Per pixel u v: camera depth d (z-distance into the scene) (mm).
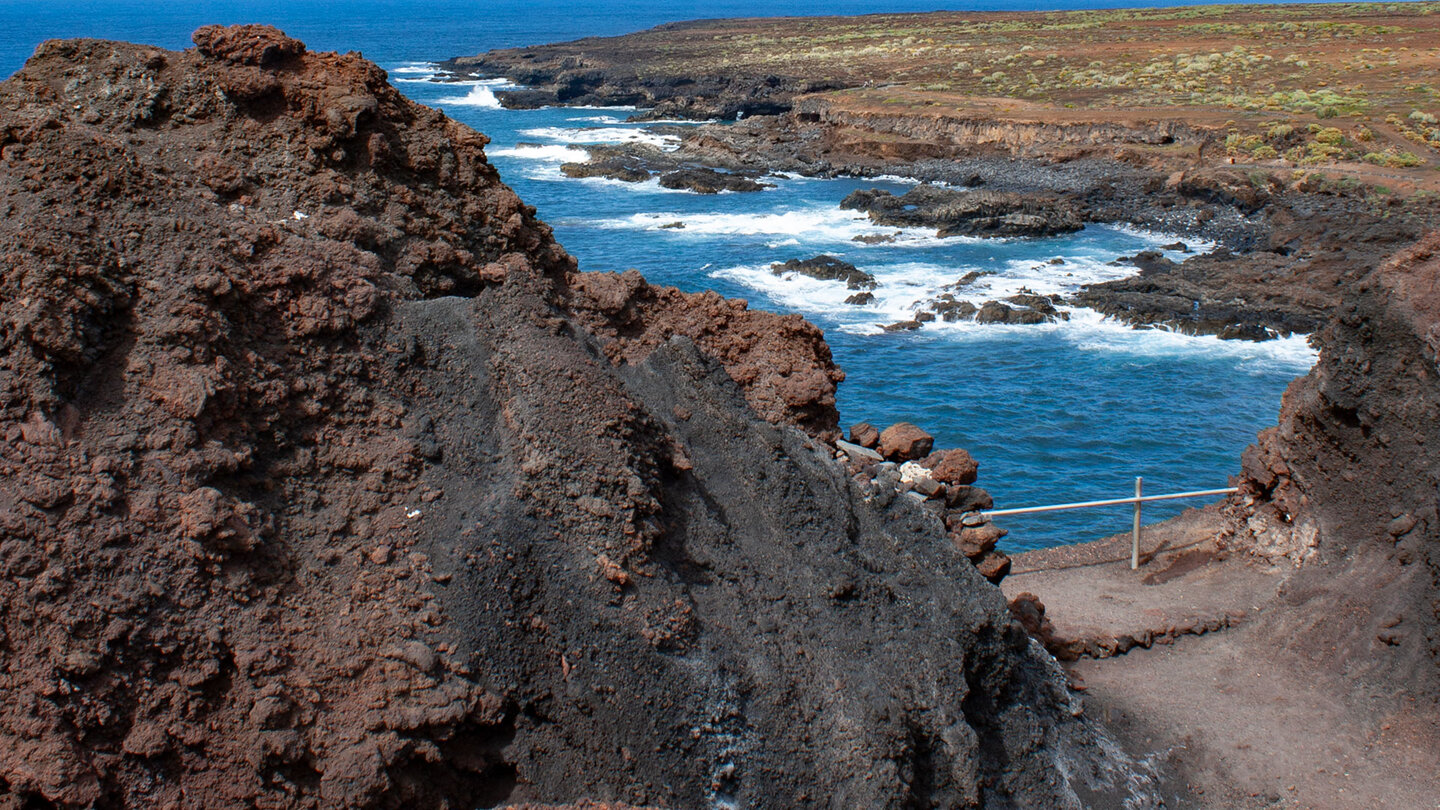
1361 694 10758
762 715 6730
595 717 6352
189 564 5770
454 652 6172
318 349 7102
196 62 8438
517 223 9375
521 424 7078
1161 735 10289
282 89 8453
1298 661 11398
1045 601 12891
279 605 6035
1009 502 23953
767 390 10156
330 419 6961
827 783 6680
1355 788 9656
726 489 8203
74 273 6203
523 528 6660
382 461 6898
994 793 7961
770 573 7664
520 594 6488
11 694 5180
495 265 8375
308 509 6555
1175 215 50156
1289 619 11898
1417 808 9430
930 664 7574
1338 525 12242
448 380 7480
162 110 8219
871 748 6758
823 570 7844
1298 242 43625
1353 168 50562
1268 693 11000
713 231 50156
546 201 56906
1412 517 11328
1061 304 38406
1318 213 46438
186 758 5430
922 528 8820
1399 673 10711
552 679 6387
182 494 5934
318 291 7223
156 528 5785
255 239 7168
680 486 7812
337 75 8695
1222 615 12320
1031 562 14195
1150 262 43531
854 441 12234
